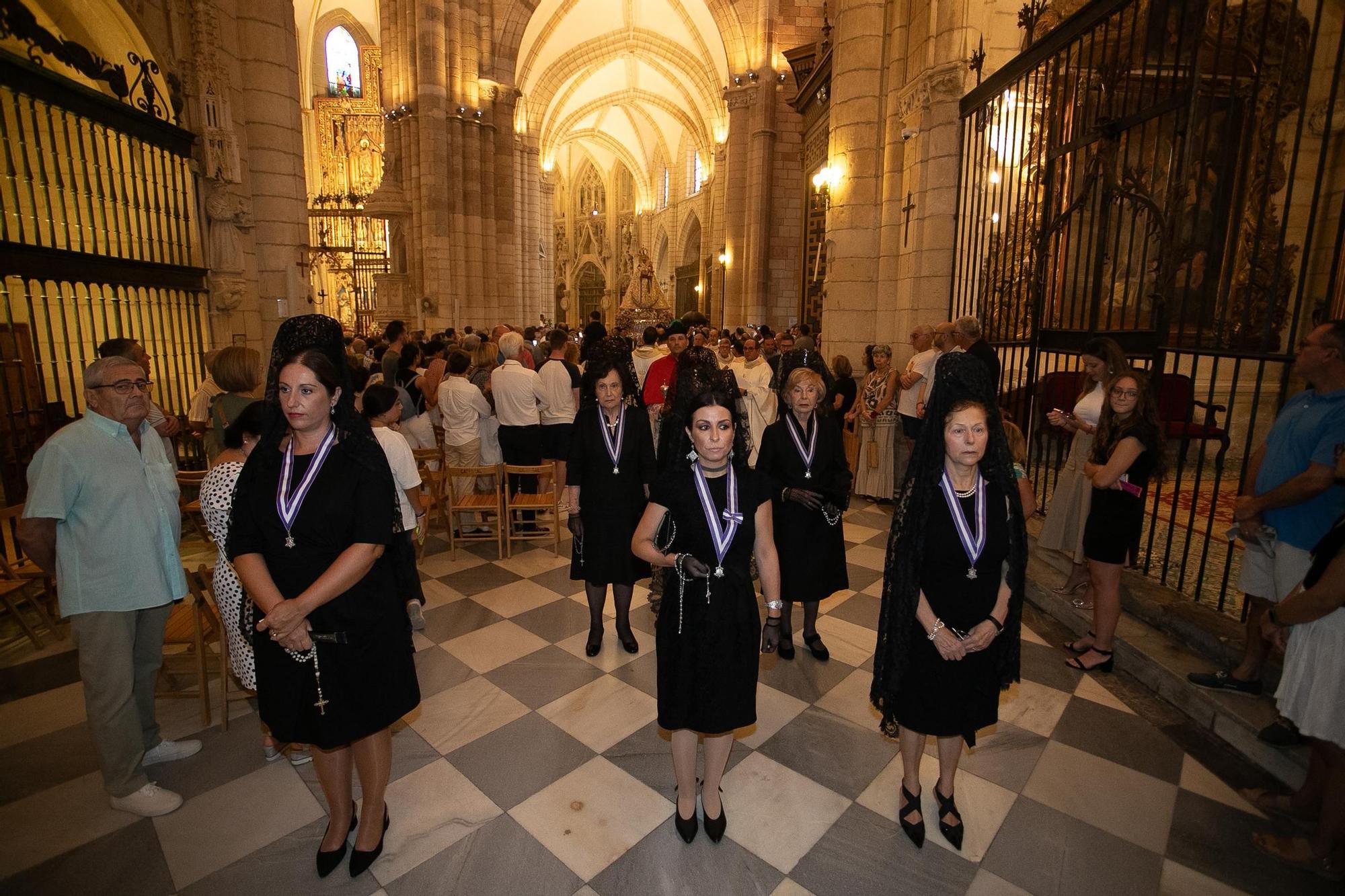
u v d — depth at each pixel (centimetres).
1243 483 344
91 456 249
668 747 307
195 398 521
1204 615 373
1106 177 472
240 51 718
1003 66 638
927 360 643
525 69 2419
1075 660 375
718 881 232
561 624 433
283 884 230
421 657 388
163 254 594
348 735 213
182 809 266
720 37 2272
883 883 232
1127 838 251
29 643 401
